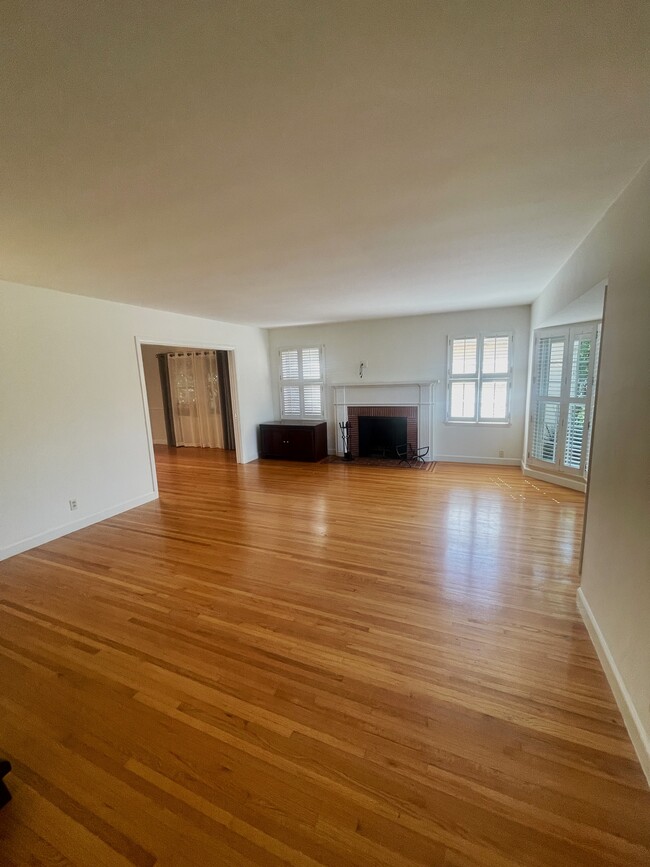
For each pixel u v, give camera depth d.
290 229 2.26
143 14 0.87
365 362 6.58
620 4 0.88
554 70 1.07
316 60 1.02
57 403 3.70
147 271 3.00
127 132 1.30
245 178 1.65
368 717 1.67
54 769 1.49
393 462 6.37
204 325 5.70
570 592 2.55
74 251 2.46
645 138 1.42
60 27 0.89
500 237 2.48
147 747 1.56
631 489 1.67
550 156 1.55
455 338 5.90
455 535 3.49
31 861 1.21
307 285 3.70
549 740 1.54
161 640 2.21
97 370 4.09
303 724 1.65
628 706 1.57
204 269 3.01
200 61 1.00
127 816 1.32
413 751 1.51
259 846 1.23
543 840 1.22
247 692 1.82
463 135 1.39
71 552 3.37
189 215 2.00
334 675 1.91
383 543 3.37
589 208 2.06
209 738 1.60
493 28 0.94
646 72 1.08
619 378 1.86
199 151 1.44
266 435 6.95
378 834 1.25
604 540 2.00
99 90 1.09
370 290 4.00
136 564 3.12
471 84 1.13
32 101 1.11
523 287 4.10
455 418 6.12
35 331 3.50
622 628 1.70
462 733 1.58
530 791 1.36
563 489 4.73
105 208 1.87
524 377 5.61
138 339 4.59
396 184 1.75
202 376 8.10
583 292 2.56
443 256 2.88
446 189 1.81
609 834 1.23
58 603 2.59
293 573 2.90
